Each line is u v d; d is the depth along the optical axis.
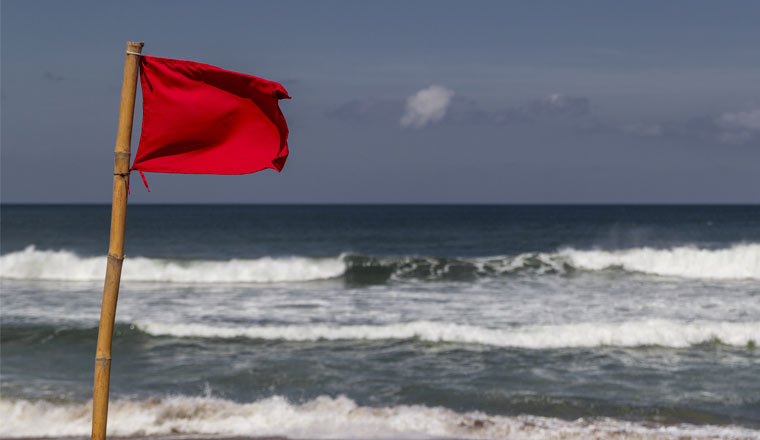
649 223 71.25
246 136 3.07
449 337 11.70
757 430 7.35
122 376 9.74
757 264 19.97
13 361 10.52
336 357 10.73
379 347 11.30
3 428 7.53
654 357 10.62
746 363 10.23
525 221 80.06
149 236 48.66
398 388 9.12
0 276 20.56
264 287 18.62
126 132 2.74
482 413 7.96
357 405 8.45
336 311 14.53
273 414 7.88
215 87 3.00
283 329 12.08
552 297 16.11
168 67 2.92
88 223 71.19
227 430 7.45
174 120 2.95
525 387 9.10
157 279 20.28
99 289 18.12
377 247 39.03
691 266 20.56
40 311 14.46
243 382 9.45
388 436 7.22
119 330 12.31
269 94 3.01
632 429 7.39
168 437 7.25
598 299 15.77
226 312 14.52
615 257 21.25
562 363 10.29
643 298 15.92
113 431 7.41
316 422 7.64
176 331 12.23
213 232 54.38
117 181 2.75
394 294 16.84
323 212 131.50
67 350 11.20
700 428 7.42
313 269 20.69
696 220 80.81
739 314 13.90
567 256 21.56
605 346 11.28
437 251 36.62
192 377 9.69
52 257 20.83
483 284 18.48
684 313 14.01
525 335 11.54
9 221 76.69
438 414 7.84
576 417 7.90
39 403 8.23
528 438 7.15
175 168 2.98
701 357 10.59
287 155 3.10
